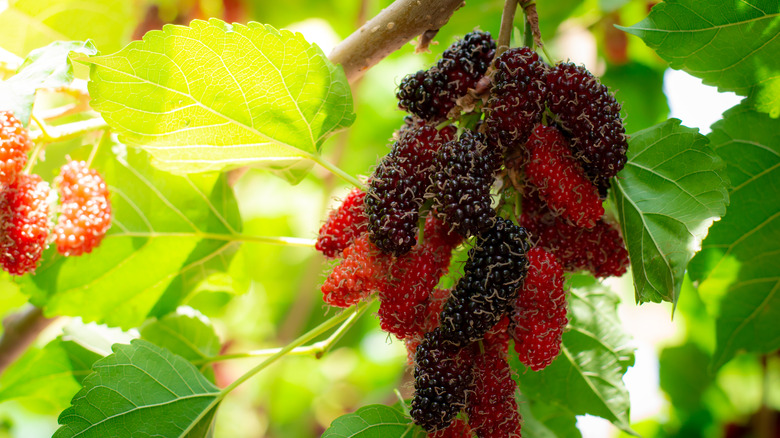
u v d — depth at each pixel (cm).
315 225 94
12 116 46
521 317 46
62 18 56
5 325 56
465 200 45
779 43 48
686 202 47
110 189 52
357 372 99
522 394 53
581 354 53
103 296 53
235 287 55
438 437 46
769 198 51
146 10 60
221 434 93
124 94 47
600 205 46
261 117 49
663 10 48
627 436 78
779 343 54
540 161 46
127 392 48
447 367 45
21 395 54
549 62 47
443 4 49
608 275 48
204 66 47
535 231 47
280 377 95
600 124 46
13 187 48
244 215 95
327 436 47
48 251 51
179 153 50
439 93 47
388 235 45
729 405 73
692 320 73
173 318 54
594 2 72
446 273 47
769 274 52
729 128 51
